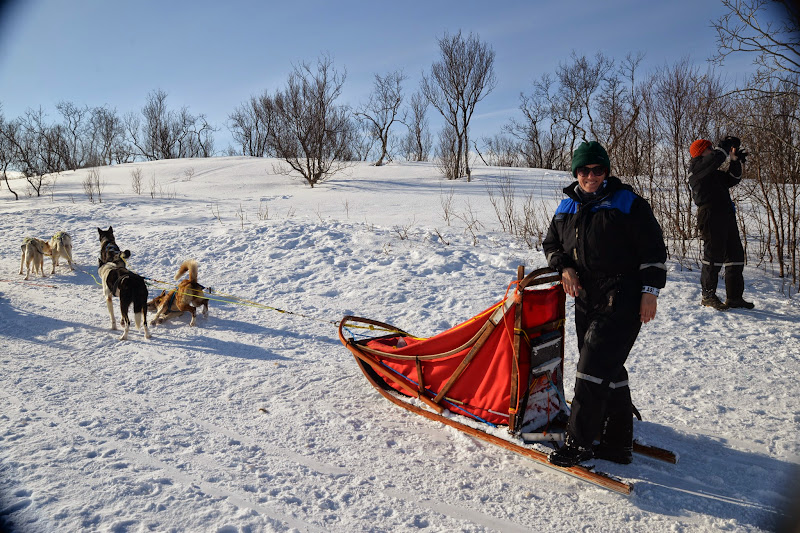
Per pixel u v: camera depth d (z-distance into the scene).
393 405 4.41
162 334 6.29
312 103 21.19
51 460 3.42
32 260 8.87
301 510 3.04
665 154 10.11
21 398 4.43
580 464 3.31
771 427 4.04
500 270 8.38
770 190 8.35
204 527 2.84
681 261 8.44
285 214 13.38
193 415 4.22
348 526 2.92
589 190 3.38
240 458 3.58
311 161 22.84
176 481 3.27
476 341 3.77
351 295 7.59
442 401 4.10
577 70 37.59
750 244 9.11
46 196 18.48
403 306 7.13
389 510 3.08
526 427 3.68
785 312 6.47
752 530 2.91
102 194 18.41
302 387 4.79
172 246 10.02
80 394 4.57
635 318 3.27
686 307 6.76
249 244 9.95
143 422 4.06
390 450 3.73
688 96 9.57
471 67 24.55
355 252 9.34
